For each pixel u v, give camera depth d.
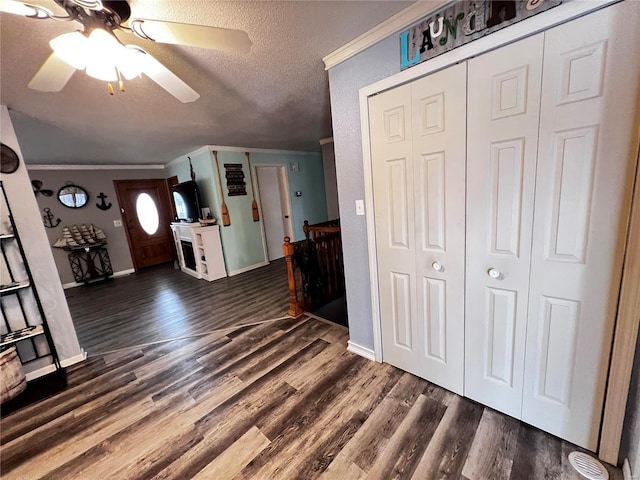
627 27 0.95
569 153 1.12
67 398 1.98
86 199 5.19
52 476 1.39
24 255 2.13
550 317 1.28
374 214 1.83
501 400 1.52
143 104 2.33
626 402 1.15
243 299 3.69
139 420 1.72
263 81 2.10
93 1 0.97
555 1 1.05
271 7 1.29
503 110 1.24
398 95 1.56
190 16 1.33
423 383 1.82
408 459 1.33
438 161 1.49
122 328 3.11
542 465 1.25
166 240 6.30
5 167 2.12
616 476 1.17
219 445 1.49
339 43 1.65
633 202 1.02
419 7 1.36
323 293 3.34
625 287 1.08
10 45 1.41
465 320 1.56
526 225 1.27
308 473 1.31
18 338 2.09
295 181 5.96
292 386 1.90
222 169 4.68
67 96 2.05
